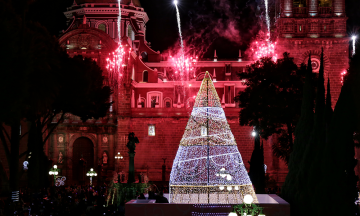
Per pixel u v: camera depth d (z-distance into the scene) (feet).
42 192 166.09
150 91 306.76
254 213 82.53
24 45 128.16
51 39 176.55
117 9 330.54
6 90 113.29
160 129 282.77
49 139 291.17
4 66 113.09
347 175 83.05
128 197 160.35
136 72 312.71
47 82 140.67
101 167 274.77
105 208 121.39
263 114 178.91
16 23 135.74
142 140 282.36
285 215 82.33
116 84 289.33
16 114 119.55
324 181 83.30
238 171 113.29
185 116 281.74
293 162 92.12
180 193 104.22
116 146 292.61
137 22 343.05
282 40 275.39
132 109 284.82
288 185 91.30
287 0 277.23
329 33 276.21
